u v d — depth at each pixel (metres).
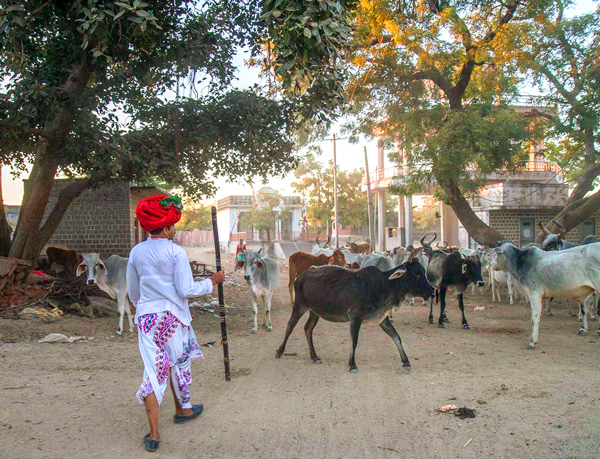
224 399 5.51
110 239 16.48
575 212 14.71
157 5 9.15
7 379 6.16
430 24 13.97
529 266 8.12
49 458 4.04
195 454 4.16
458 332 9.47
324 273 6.95
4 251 11.58
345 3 7.86
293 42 6.62
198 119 10.87
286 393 5.71
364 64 14.51
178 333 4.34
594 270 7.35
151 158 10.04
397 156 15.65
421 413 4.98
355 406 5.25
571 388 5.57
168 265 4.28
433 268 10.37
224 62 10.61
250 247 38.03
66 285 10.92
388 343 8.45
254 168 12.35
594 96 13.79
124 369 6.72
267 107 10.79
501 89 14.86
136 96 10.59
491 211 25.70
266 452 4.20
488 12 13.73
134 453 4.16
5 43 7.68
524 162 14.90
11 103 8.33
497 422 4.66
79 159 9.65
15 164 11.89
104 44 7.71
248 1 10.26
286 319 11.13
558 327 9.80
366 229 53.66
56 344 8.16
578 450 4.04
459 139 13.48
